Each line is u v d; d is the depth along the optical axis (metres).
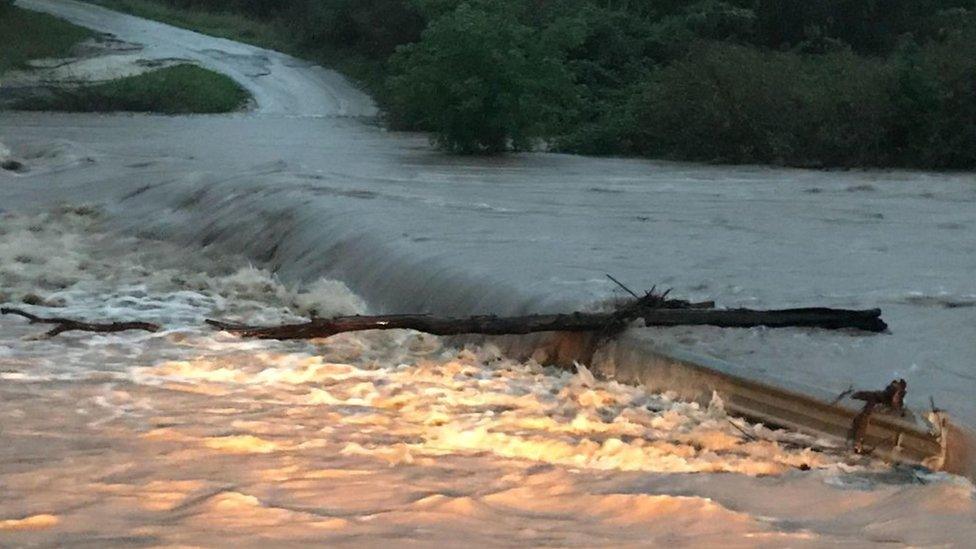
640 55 34.53
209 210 16.30
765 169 24.06
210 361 9.06
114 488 5.73
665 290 10.09
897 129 24.80
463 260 11.48
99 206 17.75
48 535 5.06
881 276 11.05
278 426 7.12
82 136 28.12
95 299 12.31
